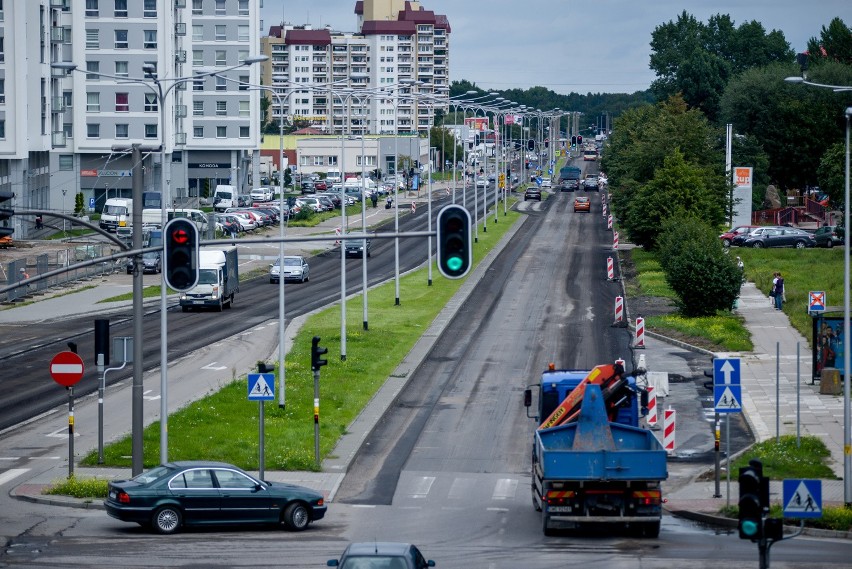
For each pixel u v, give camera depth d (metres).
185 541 49.34
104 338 63.78
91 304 129.38
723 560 46.06
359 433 72.50
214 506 51.19
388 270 164.62
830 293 128.88
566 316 120.06
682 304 117.69
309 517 52.16
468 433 74.00
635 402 54.84
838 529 50.94
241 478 51.88
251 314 123.56
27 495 57.50
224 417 74.56
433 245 194.25
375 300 131.88
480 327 114.06
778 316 117.69
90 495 57.50
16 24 187.88
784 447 66.81
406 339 105.81
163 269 51.53
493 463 66.50
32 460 64.88
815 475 61.03
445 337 108.81
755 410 77.81
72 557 46.16
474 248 178.38
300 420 74.69
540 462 50.78
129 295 136.25
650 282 140.88
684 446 69.69
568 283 144.12
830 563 45.41
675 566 45.09
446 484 61.59
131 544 48.59
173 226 49.28
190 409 76.00
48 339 106.25
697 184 162.00
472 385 88.44
